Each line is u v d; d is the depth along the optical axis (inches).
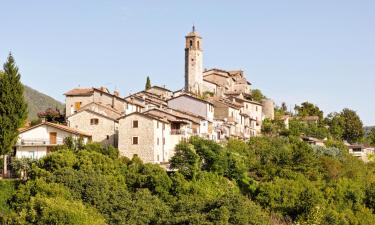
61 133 4015.8
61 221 2603.3
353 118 7367.1
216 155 3961.6
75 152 3619.6
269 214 3700.8
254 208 3041.3
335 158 5039.4
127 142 4033.0
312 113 7721.5
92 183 3129.9
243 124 5949.8
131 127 4035.4
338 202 4067.4
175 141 4296.3
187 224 2869.1
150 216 3051.2
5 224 2679.6
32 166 3319.4
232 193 3405.5
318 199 3850.9
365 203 4200.3
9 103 3506.4
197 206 3078.2
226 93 6619.1
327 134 6643.7
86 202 3063.5
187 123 4584.2
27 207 2726.4
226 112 5625.0
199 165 3823.8
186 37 6619.1
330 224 3654.0
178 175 3526.1
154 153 3991.1
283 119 6604.3
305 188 3927.2
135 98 5270.7
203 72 7180.1
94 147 3750.0
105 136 4202.8
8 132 3476.9
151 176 3427.7
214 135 5103.3
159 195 3378.4
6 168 3558.1
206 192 3565.5
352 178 4606.3
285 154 4495.6
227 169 3978.8
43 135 4015.8
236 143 4724.4
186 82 6579.7
